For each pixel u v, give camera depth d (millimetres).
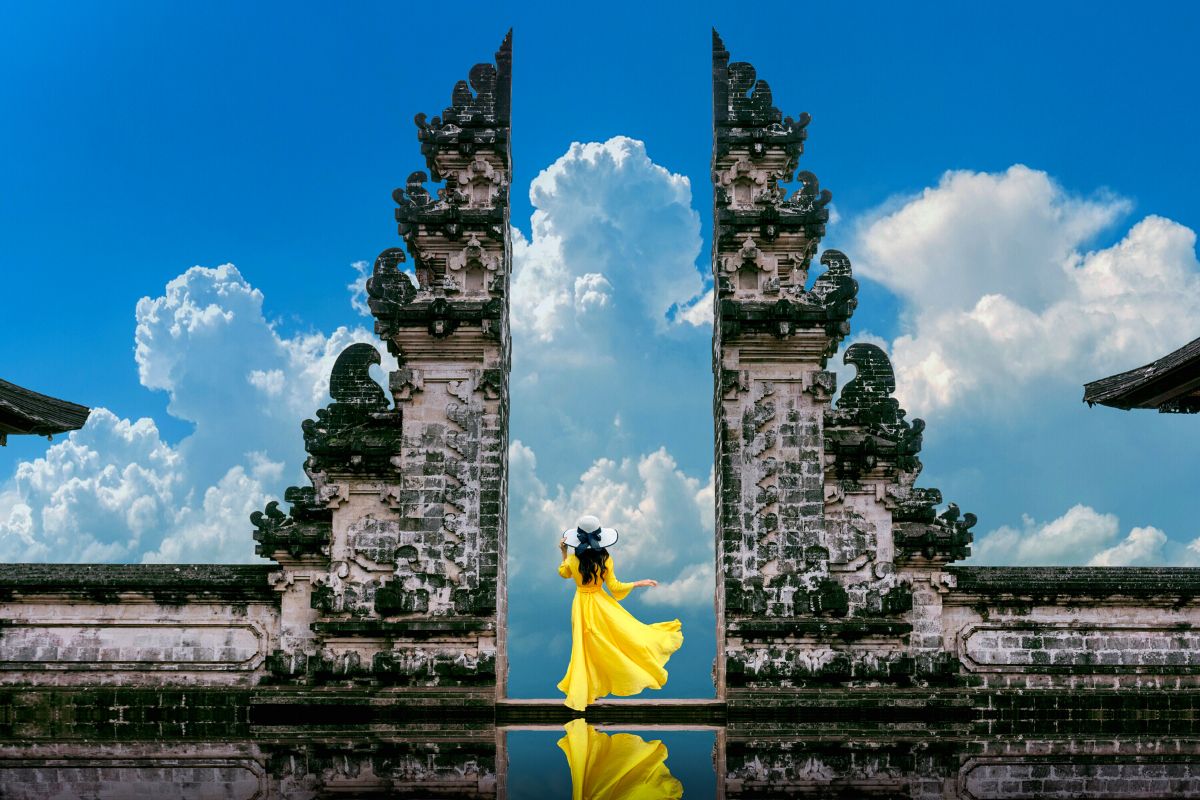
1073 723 16984
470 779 14008
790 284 18094
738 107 18531
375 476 17547
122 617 17297
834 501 17531
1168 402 15500
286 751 15812
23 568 17219
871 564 17312
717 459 18562
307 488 17594
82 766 15438
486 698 16766
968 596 17344
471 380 17797
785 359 17891
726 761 14672
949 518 17484
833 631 16984
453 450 17609
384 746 15758
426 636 17031
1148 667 17219
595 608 16422
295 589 17328
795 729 16484
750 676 16969
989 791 14312
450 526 17328
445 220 18000
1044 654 17266
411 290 18641
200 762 15500
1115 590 17156
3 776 14938
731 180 18359
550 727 16734
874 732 16562
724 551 17344
